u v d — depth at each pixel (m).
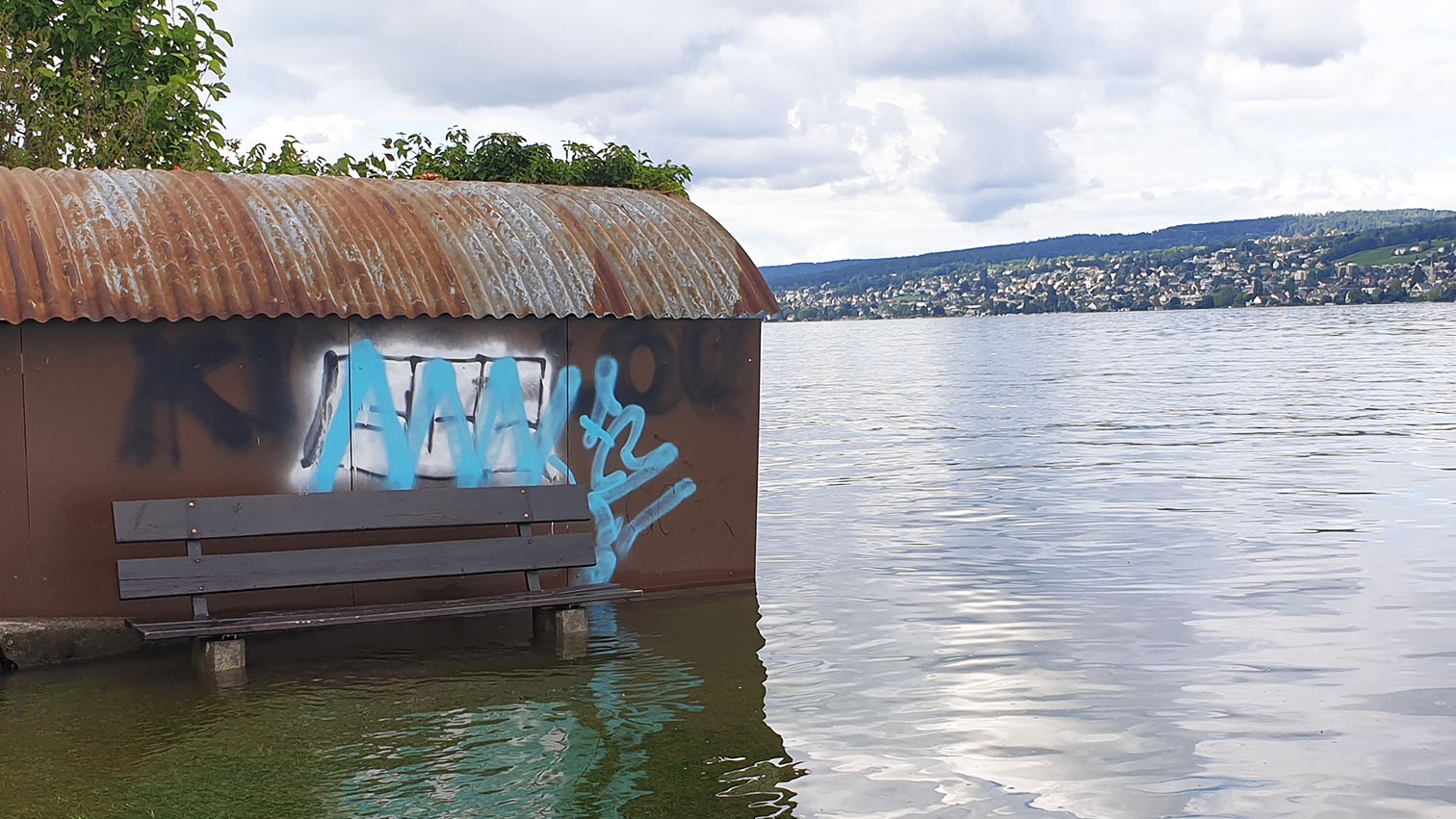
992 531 15.51
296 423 9.74
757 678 8.80
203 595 9.01
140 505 8.99
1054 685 8.67
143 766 7.08
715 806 6.49
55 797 6.64
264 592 9.64
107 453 9.24
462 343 10.24
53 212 9.55
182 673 8.92
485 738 7.53
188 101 18.84
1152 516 16.61
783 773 6.97
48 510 9.12
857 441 29.11
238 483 9.59
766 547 14.52
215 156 18.53
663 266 11.07
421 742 7.46
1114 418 34.12
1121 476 21.19
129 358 9.27
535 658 9.30
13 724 7.82
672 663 9.16
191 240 9.65
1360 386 45.56
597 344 10.70
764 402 44.25
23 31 18.05
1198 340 104.81
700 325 11.08
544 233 10.89
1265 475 20.92
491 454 10.36
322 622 8.94
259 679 8.75
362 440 9.95
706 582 11.28
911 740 7.53
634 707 8.12
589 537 10.22
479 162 17.59
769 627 10.26
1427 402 37.06
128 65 18.59
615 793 6.66
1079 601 11.32
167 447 9.39
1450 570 12.63
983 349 98.62
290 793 6.67
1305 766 7.12
